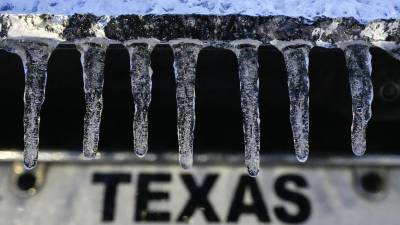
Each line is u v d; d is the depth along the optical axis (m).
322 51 0.40
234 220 0.44
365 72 0.40
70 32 0.39
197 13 0.39
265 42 0.39
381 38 0.39
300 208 0.45
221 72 0.42
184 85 0.40
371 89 0.40
